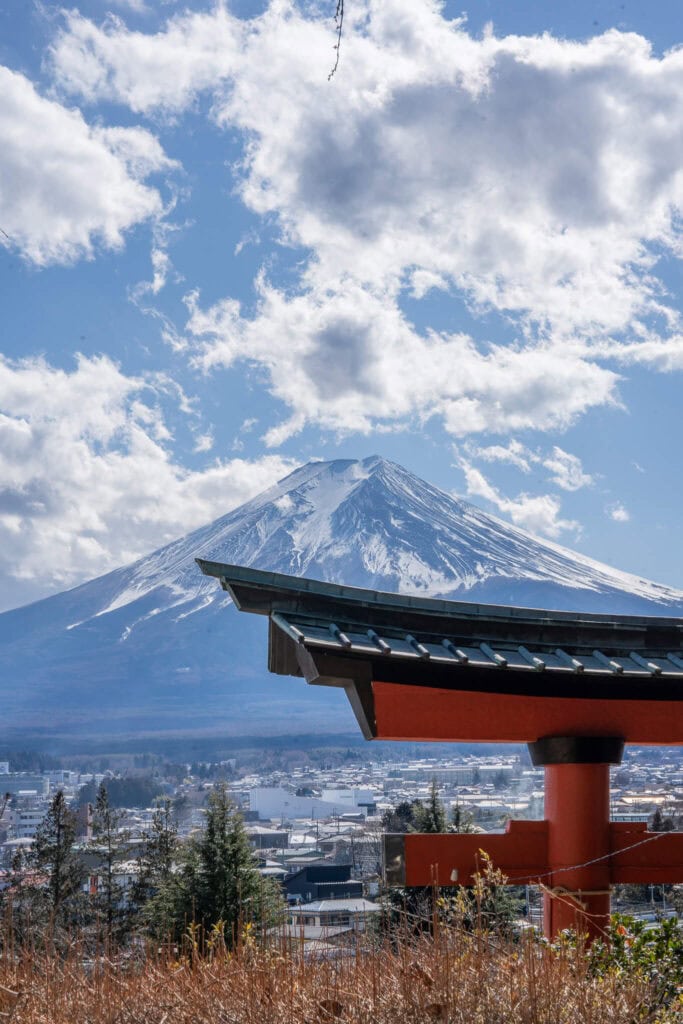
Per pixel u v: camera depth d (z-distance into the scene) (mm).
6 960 7637
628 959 8570
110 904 39438
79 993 7047
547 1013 6613
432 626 11430
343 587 11086
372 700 11062
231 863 29922
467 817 36125
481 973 7027
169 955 8203
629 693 11797
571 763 11672
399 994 6961
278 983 7223
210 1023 6699
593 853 11641
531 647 11750
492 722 11477
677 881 11688
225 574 10703
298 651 11172
